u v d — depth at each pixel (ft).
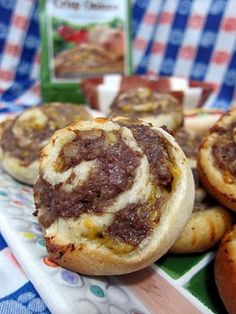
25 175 0.56
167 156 0.42
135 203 0.39
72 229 0.39
